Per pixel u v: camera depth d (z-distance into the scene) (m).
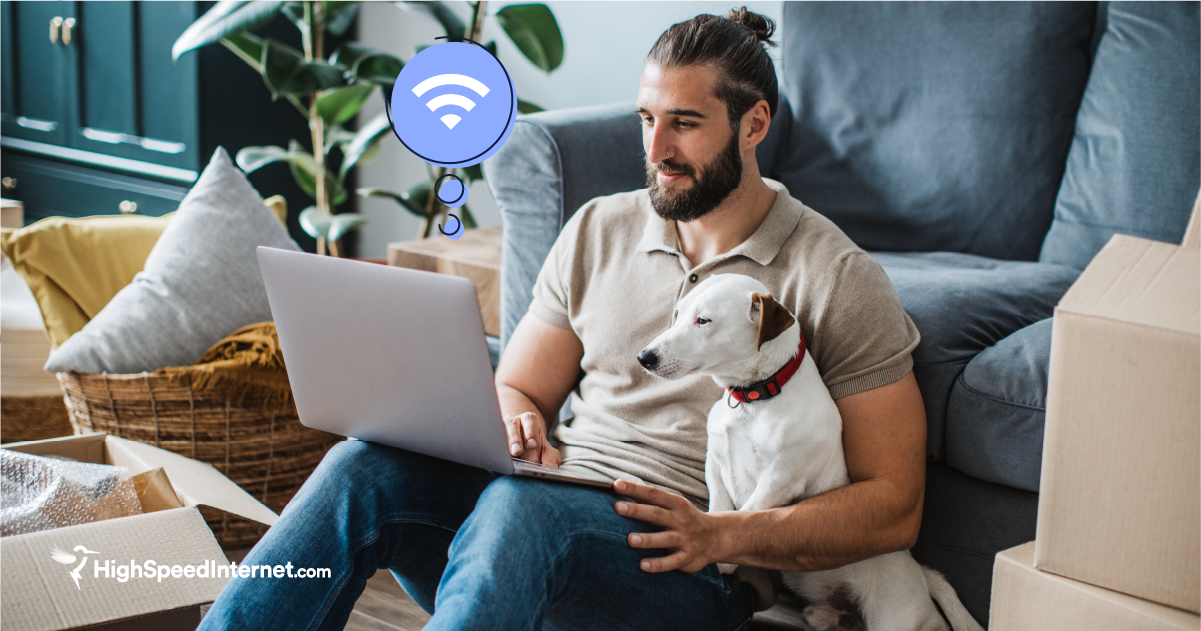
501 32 2.81
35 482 1.25
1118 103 1.69
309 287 0.94
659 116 1.08
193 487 1.28
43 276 1.78
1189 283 0.81
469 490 1.09
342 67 2.57
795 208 1.16
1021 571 0.86
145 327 1.66
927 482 1.30
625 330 1.20
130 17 2.99
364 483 1.02
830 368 1.09
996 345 1.27
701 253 1.19
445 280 0.85
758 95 1.10
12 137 3.42
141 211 3.14
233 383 1.59
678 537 0.95
